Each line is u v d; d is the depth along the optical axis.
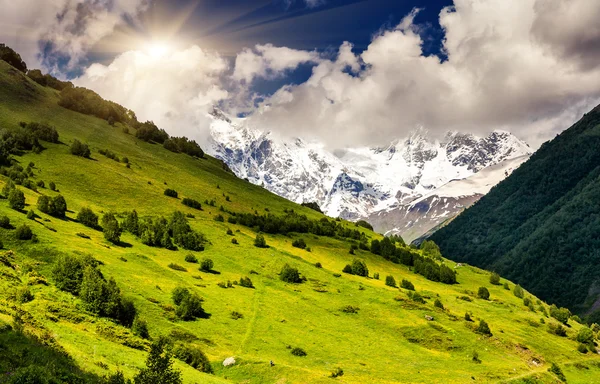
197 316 85.19
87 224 121.75
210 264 120.50
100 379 39.16
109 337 58.09
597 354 129.12
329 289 128.62
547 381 97.31
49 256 81.31
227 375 65.94
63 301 63.34
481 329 116.50
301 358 79.44
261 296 109.38
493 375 91.81
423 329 109.06
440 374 85.75
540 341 124.62
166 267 109.88
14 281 64.31
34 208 115.75
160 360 38.06
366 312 115.19
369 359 86.88
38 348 40.69
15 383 32.78
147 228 131.88
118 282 83.19
